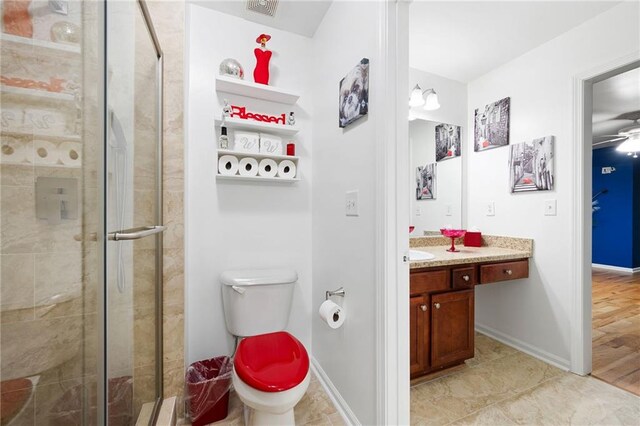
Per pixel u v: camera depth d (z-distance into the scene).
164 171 1.47
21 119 0.93
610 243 4.97
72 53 0.89
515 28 1.88
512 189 2.24
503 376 1.83
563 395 1.64
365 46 1.34
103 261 0.90
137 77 1.18
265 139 1.80
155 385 1.38
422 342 1.71
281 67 1.97
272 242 1.92
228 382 1.47
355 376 1.41
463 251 2.17
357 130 1.41
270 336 1.45
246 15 1.83
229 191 1.81
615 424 1.42
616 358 2.03
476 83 2.53
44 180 0.92
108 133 0.92
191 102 1.72
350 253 1.47
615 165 4.92
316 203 1.93
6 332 0.94
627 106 3.01
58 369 0.93
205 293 1.74
